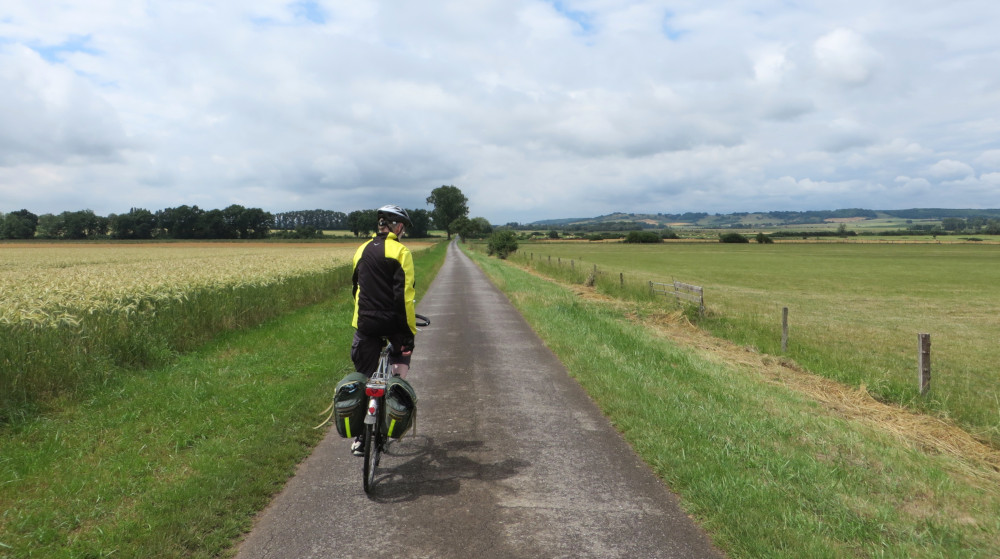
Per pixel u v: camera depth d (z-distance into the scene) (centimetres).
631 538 313
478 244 11550
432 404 597
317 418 533
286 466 418
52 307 776
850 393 763
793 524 322
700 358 875
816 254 7938
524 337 1027
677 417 514
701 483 372
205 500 353
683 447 443
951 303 2300
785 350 1065
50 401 552
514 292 1833
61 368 595
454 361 817
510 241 5269
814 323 1609
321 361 772
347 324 1102
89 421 509
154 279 1145
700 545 306
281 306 1278
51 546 299
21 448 444
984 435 600
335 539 313
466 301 1656
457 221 15012
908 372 956
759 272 4375
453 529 325
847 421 583
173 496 356
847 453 456
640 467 420
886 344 1289
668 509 350
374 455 380
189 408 548
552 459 437
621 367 730
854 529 316
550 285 2230
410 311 386
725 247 11069
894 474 412
